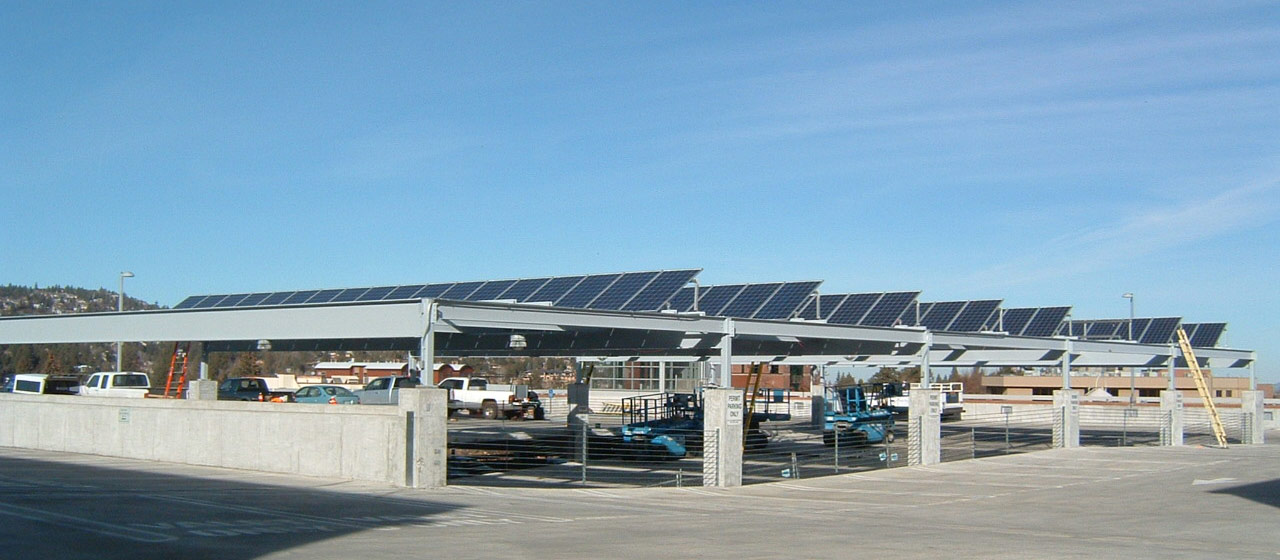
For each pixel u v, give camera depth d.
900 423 47.47
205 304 35.69
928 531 15.18
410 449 19.70
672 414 32.47
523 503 18.14
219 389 39.34
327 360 94.81
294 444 21.39
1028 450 34.34
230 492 17.94
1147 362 42.12
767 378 73.44
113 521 13.53
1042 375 83.81
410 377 25.42
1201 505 19.25
